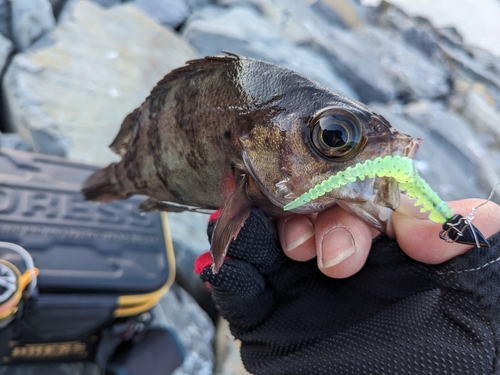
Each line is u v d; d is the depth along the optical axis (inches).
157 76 21.8
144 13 26.1
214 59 5.8
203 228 15.4
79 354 10.1
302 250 5.8
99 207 10.7
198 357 12.2
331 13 38.9
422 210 4.4
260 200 5.6
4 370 9.6
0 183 10.0
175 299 13.1
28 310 8.4
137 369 9.7
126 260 10.2
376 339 5.2
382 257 5.9
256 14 32.4
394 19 42.3
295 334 5.9
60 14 22.7
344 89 29.3
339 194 4.9
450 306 4.9
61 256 9.5
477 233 4.4
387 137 4.6
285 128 5.1
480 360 4.5
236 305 6.0
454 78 38.8
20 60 17.9
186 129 5.9
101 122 17.7
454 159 28.0
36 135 16.2
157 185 6.6
